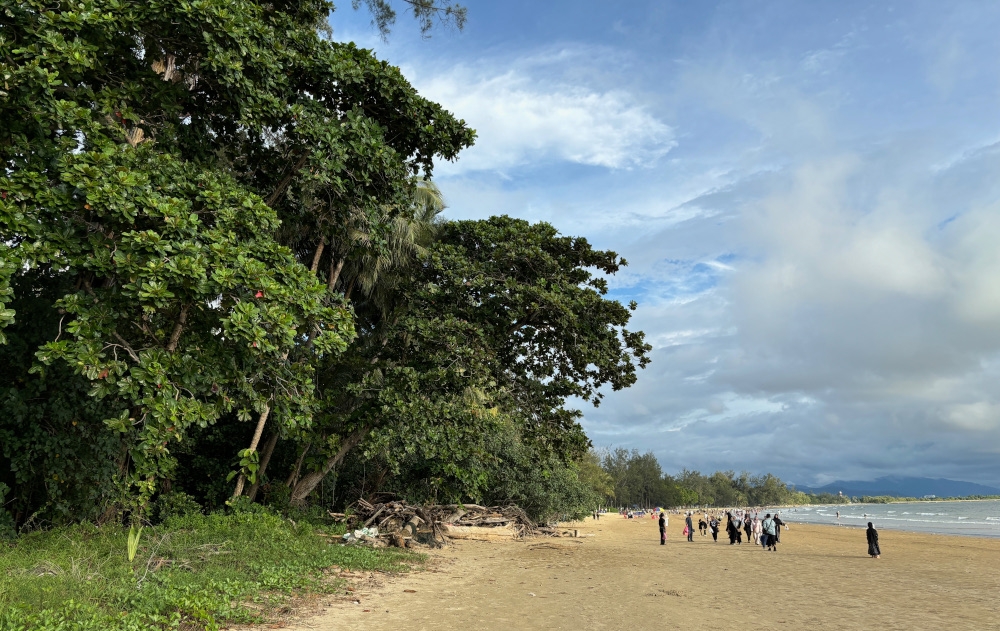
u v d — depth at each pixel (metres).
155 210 9.98
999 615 11.05
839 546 33.91
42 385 12.28
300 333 12.61
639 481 152.88
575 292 21.50
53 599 6.80
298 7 16.22
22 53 9.48
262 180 16.72
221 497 20.77
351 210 16.48
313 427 20.69
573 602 11.22
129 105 12.69
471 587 12.64
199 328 12.10
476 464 25.20
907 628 9.67
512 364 22.22
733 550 28.52
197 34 11.73
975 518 107.88
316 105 14.57
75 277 14.12
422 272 23.14
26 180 9.55
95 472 13.20
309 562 12.53
